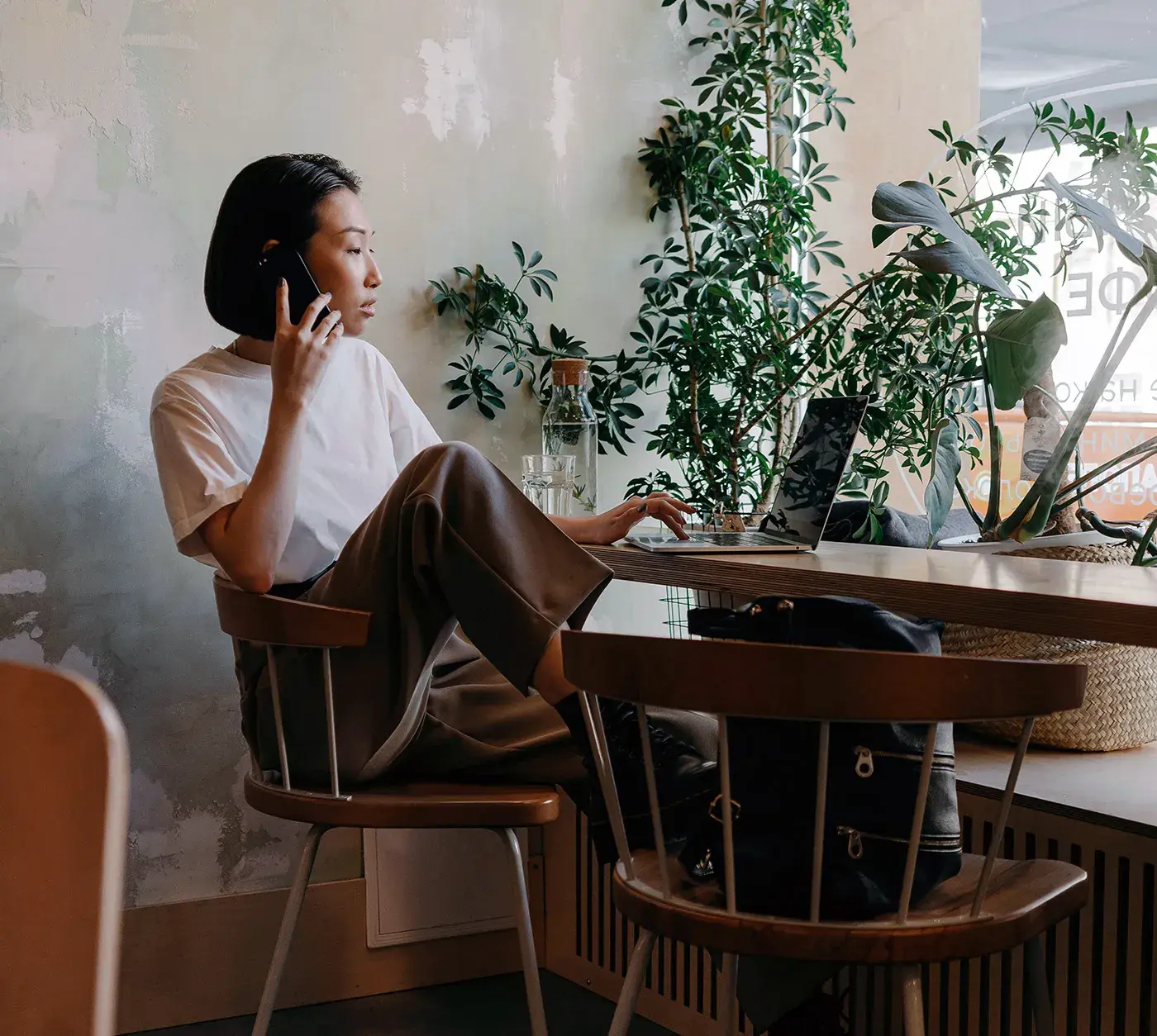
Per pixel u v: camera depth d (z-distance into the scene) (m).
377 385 2.32
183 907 2.48
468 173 2.71
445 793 1.79
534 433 2.81
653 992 2.41
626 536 2.24
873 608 1.35
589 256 2.85
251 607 1.70
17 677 0.62
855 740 1.29
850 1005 1.94
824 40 2.86
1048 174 2.09
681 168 2.87
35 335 2.36
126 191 2.41
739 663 1.15
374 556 1.77
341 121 2.58
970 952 1.21
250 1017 2.53
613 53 2.85
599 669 1.25
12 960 0.60
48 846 0.59
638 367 2.92
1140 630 1.19
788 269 2.86
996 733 2.06
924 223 2.02
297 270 2.07
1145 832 1.57
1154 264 1.92
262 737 1.88
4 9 2.31
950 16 2.83
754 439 2.85
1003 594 1.34
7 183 2.32
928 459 2.41
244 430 2.09
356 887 2.61
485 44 2.72
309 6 2.54
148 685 2.46
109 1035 0.57
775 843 1.28
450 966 2.69
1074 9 2.52
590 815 1.65
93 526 2.41
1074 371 2.34
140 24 2.41
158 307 2.44
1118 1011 1.61
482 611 1.67
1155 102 2.38
